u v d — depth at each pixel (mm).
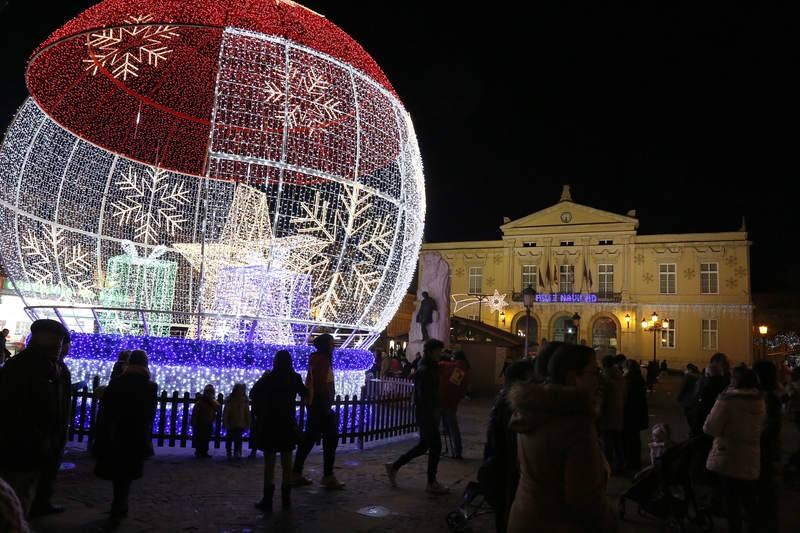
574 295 48438
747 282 45062
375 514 5656
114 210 10984
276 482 6746
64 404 4969
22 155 9422
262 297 9359
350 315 9711
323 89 9516
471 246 52344
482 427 13219
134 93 11781
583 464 2535
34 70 9305
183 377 9148
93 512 5270
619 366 9117
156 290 11156
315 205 9188
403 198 10023
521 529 2621
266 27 9312
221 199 11414
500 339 25312
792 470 8305
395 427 10148
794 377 9680
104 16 9086
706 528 5699
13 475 3947
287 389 5734
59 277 9930
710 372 7480
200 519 5234
